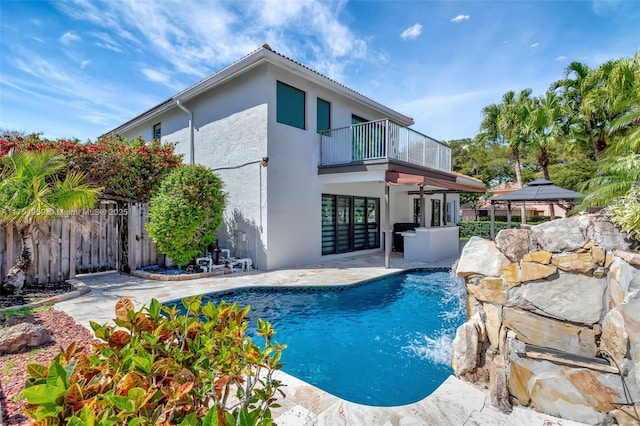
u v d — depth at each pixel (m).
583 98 18.16
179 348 2.07
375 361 4.79
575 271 3.00
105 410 1.41
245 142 10.96
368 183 14.27
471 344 3.48
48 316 5.37
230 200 11.55
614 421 2.62
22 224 6.57
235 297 7.65
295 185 11.16
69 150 9.66
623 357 2.61
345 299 7.76
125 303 2.30
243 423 1.44
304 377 4.33
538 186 12.27
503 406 3.00
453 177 15.79
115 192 10.07
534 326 3.15
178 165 11.47
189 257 9.29
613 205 3.08
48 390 1.39
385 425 2.78
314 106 11.86
